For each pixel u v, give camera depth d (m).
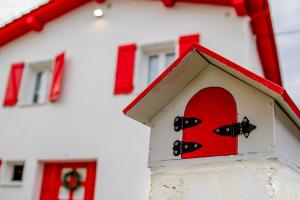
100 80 6.92
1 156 7.12
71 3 7.68
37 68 7.93
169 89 2.69
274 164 2.19
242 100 2.40
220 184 2.33
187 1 6.71
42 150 6.84
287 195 2.30
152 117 2.84
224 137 2.39
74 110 6.87
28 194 6.62
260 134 2.26
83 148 6.51
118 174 6.08
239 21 6.12
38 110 7.21
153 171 2.66
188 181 2.47
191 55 2.54
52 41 7.77
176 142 2.60
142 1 7.22
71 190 6.55
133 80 6.65
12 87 7.65
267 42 6.86
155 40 6.74
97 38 7.32
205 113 2.54
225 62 2.40
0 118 7.48
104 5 7.57
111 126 6.46
